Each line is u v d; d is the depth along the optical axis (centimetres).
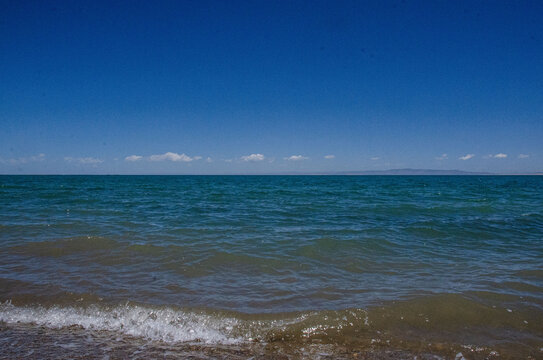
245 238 1006
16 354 388
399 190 3934
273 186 5159
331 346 422
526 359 393
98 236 983
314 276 663
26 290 568
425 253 852
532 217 1465
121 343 424
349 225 1268
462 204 2078
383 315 492
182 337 441
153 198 2441
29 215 1409
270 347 420
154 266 716
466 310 507
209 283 618
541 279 641
